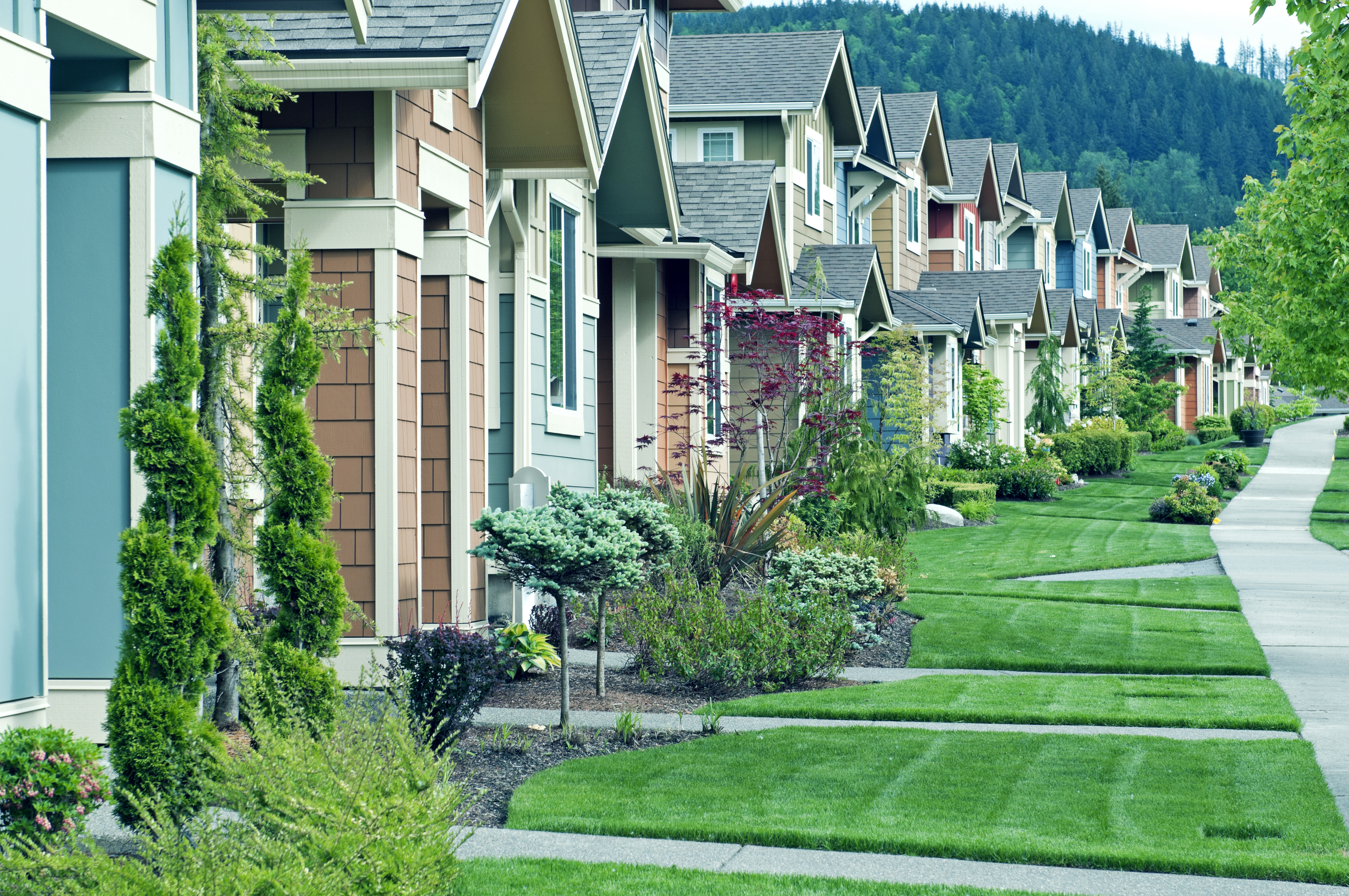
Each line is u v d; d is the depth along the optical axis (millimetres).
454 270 33344
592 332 46156
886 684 33031
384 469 29984
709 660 31609
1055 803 21578
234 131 26625
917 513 55375
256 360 25641
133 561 18578
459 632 26891
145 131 22250
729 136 74188
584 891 17172
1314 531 73375
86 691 22359
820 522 52281
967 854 19094
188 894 13297
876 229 97375
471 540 33312
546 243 41344
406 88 29094
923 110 103750
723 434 59844
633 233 50438
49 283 22359
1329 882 17953
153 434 18859
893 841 19406
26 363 19844
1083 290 159375
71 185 22375
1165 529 74938
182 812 18234
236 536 25047
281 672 20656
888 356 76438
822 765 24109
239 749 18688
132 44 21828
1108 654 36656
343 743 17266
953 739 26344
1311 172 51000
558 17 32656
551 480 41781
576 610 38219
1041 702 30281
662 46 62688
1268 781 23000
